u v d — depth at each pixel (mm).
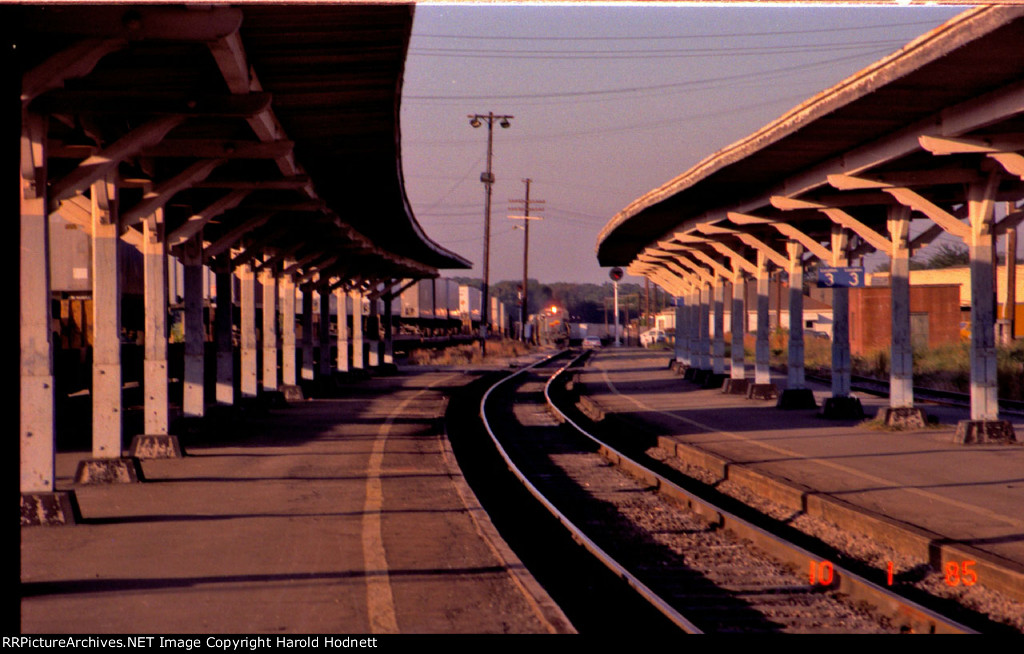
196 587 8047
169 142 12922
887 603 8289
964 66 11586
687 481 16531
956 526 10758
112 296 13250
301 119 14062
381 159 17688
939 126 14398
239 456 16516
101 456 13445
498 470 18406
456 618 7289
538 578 9938
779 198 20719
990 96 12930
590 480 17016
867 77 13086
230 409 20281
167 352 16156
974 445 17703
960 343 48781
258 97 10586
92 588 7977
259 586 8117
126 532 10258
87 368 21750
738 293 33875
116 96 10359
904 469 15062
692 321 43781
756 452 17703
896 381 20828
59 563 8852
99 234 13125
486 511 12836
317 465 15648
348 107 13492
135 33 8250
